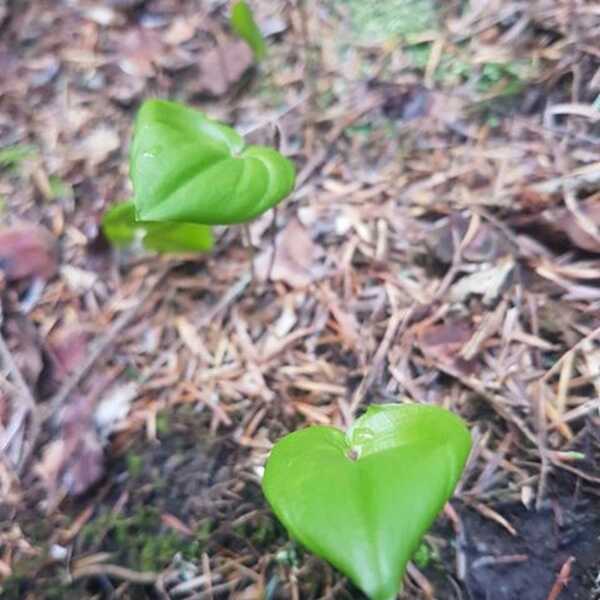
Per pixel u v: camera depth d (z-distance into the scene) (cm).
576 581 17
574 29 27
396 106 27
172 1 32
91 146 28
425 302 22
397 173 25
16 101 29
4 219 25
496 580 17
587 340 20
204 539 19
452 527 18
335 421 20
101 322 23
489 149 25
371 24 30
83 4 32
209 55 30
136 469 20
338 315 22
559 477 18
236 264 24
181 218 17
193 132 19
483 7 29
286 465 14
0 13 32
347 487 12
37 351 22
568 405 19
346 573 12
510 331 21
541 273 22
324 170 26
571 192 23
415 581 17
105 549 19
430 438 14
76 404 21
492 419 19
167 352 22
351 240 24
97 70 30
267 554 18
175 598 18
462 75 27
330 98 28
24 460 20
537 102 26
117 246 24
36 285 24
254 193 18
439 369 20
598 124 24
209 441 20
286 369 21
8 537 19
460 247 22
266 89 29
